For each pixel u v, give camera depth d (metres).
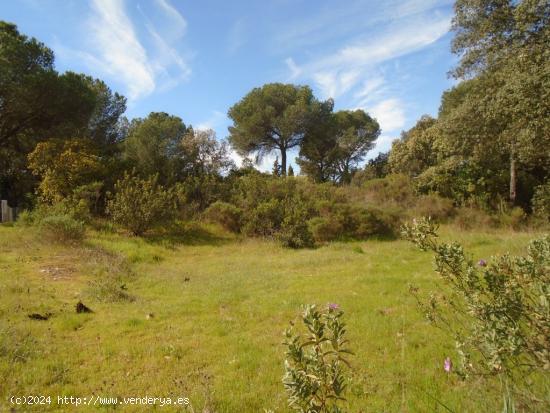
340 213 15.11
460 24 13.65
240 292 7.08
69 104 16.17
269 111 27.91
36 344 4.46
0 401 3.30
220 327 5.23
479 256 8.58
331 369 1.82
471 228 16.33
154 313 5.89
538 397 2.35
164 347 4.56
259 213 14.84
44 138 17.34
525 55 11.16
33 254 9.40
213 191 18.11
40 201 14.35
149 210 13.16
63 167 14.32
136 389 3.59
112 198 15.09
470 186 18.84
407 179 21.12
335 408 1.79
